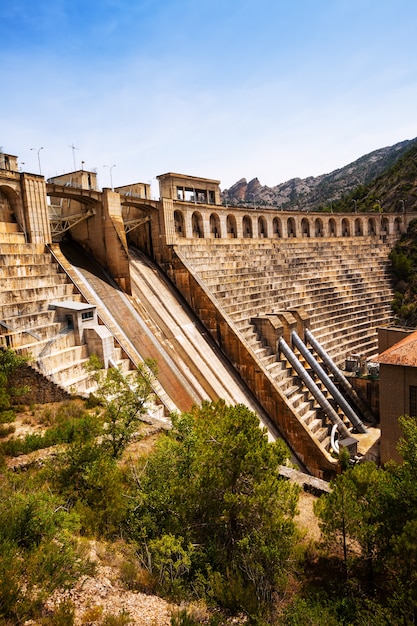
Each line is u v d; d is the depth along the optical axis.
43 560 9.74
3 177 29.92
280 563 11.40
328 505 12.14
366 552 11.63
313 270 60.16
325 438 36.06
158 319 37.97
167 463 13.88
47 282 29.97
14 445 17.39
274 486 11.84
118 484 13.73
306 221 70.88
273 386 36.00
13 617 8.29
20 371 22.66
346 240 72.56
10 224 30.97
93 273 37.06
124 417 16.72
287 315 43.75
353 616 10.00
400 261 69.44
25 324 25.58
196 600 10.57
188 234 48.88
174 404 28.77
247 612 9.89
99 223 38.97
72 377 25.58
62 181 43.66
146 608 9.66
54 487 14.12
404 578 10.16
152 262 44.97
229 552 12.12
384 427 25.17
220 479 12.37
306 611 9.57
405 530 10.02
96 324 29.45
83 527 12.48
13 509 11.25
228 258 50.56
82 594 9.71
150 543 11.73
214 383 35.62
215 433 13.16
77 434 16.03
